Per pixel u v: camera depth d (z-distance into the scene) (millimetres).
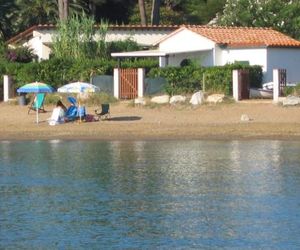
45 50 79062
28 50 76438
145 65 68750
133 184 38656
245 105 61156
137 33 81312
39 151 49625
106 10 105500
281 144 50969
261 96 64812
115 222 31031
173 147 50500
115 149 50000
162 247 27484
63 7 82062
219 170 42062
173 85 65688
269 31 75562
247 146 50344
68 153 48625
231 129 55750
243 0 87000
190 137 54156
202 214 32188
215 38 72125
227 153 47781
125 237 28828
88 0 102062
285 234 28875
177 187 37812
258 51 69812
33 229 30078
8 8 97000
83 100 64250
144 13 88062
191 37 73812
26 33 80438
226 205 33719
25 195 36312
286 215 31688
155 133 55438
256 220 30984
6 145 52375
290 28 84938
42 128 57500
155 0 88812
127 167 43375
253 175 40438
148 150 49438
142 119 59625
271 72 69250
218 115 59625
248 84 64562
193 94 63219
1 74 68250
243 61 70625
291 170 41656
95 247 27578
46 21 100938
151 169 42719
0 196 36125
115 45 77125
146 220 31281
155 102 62438
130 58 77312
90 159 46250
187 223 30766
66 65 68312
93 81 66750
